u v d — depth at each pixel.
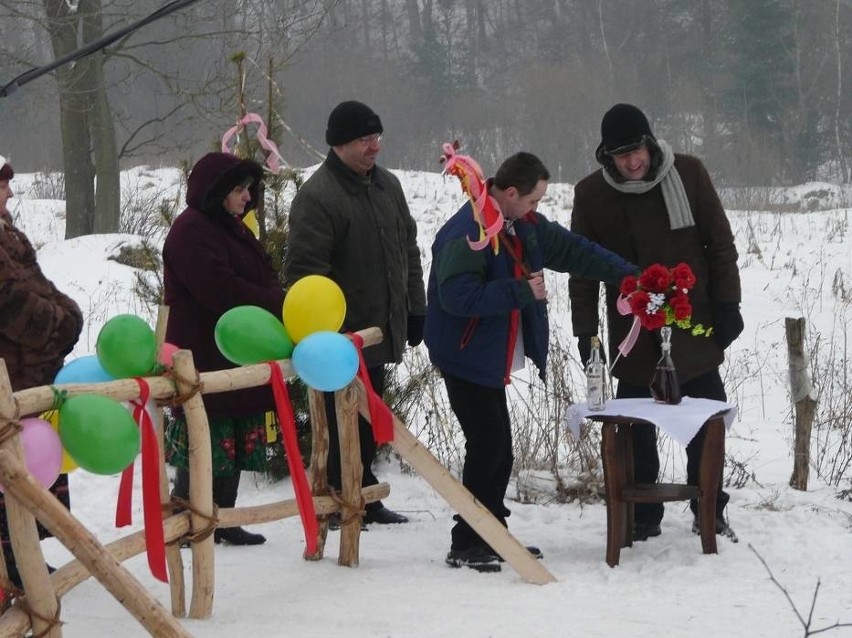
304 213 7.81
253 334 6.12
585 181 7.70
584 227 7.68
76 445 4.86
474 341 6.79
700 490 7.02
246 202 7.30
